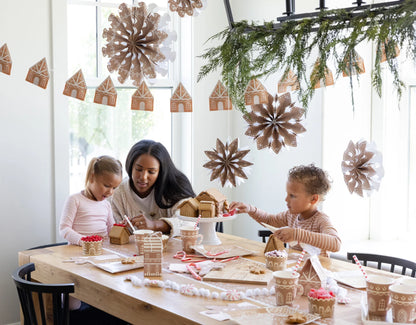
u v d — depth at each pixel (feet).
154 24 6.93
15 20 10.11
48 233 10.72
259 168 12.21
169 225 9.09
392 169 11.30
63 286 6.27
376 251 10.49
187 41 12.21
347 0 10.59
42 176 10.59
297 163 11.30
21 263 7.97
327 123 10.78
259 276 6.59
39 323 7.85
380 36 5.24
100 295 6.43
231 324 5.18
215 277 6.55
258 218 9.04
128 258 7.32
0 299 10.27
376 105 11.28
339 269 7.09
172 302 5.78
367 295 5.55
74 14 11.12
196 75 12.21
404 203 11.36
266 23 6.16
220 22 12.52
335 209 11.03
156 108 12.26
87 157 11.56
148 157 9.51
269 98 7.61
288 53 10.66
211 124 12.51
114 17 6.90
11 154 10.22
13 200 10.29
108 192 9.13
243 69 6.21
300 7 10.87
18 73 10.19
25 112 10.32
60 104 10.66
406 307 5.19
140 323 5.89
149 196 9.91
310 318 5.26
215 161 8.50
